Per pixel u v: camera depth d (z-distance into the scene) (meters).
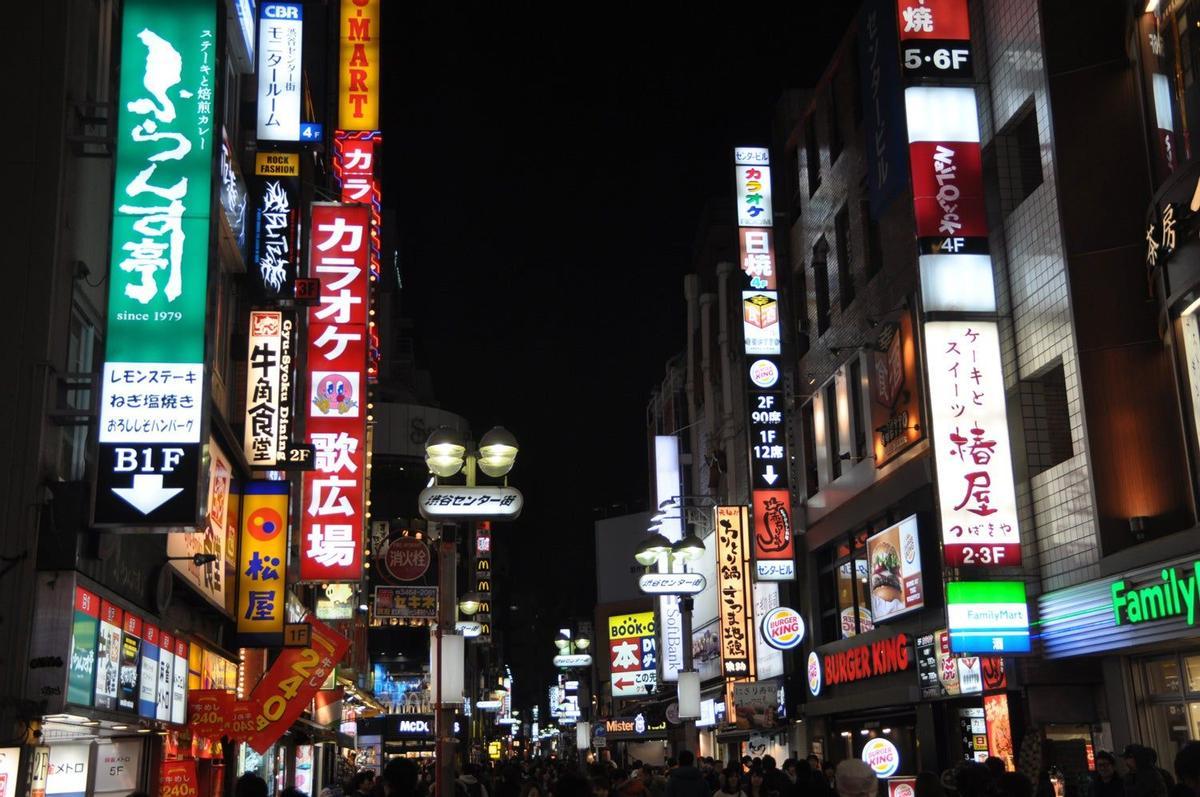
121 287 12.20
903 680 25.56
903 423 24.91
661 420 62.25
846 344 30.02
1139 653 18.23
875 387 26.69
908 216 24.73
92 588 11.69
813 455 33.47
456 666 16.55
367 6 30.17
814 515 32.19
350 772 43.75
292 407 20.02
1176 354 16.80
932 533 23.78
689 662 25.31
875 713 28.31
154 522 11.62
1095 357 18.73
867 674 27.28
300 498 22.02
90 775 13.02
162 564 14.55
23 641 10.87
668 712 36.69
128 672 12.88
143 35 12.83
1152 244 16.84
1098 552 18.23
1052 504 19.88
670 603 50.75
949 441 20.27
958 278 20.91
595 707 76.81
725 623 36.41
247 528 19.44
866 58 26.64
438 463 15.67
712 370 48.31
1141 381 18.38
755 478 32.53
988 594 19.62
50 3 12.30
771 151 37.50
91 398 12.11
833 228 31.39
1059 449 20.73
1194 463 16.39
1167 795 10.17
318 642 17.30
